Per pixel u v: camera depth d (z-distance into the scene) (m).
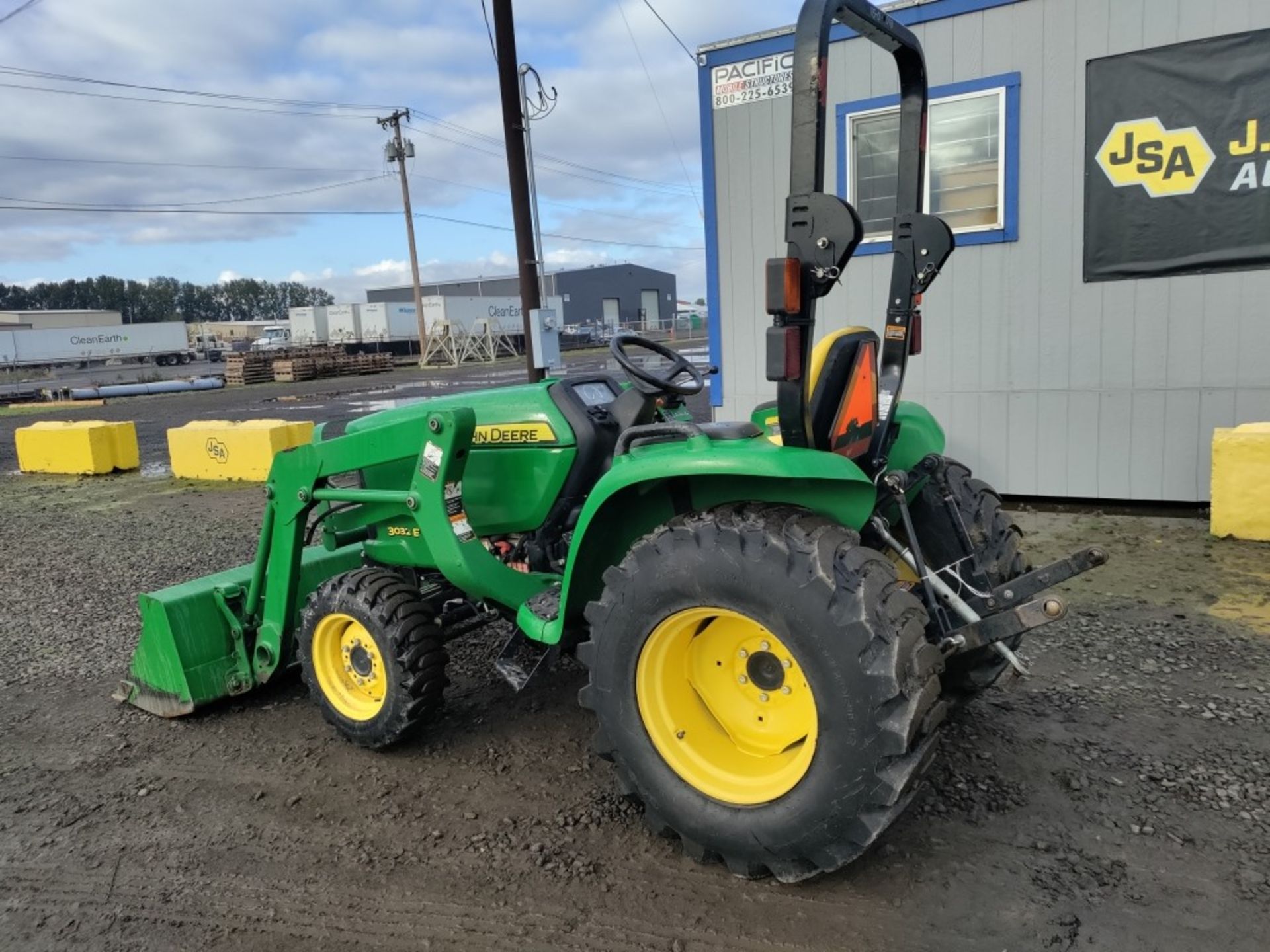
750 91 6.87
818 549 2.26
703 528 2.41
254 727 3.75
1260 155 5.46
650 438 2.86
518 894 2.54
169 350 48.47
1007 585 2.70
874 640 2.16
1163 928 2.26
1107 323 6.04
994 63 6.09
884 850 2.62
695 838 2.52
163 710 3.87
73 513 8.70
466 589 3.24
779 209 6.91
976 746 3.19
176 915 2.54
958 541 3.23
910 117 3.10
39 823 3.06
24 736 3.75
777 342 2.39
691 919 2.39
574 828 2.85
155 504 8.91
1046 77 5.96
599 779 3.16
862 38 6.43
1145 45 5.65
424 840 2.83
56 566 6.64
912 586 2.99
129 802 3.18
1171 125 5.65
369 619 3.28
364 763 3.37
